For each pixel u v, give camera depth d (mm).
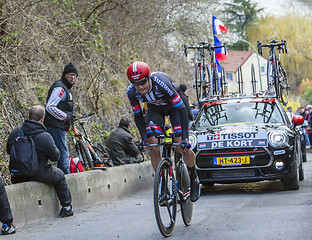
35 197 7207
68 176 8250
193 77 21453
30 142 7230
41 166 7352
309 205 6906
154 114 5906
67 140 11664
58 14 13219
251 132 8734
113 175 9578
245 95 10969
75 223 6914
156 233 5742
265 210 6777
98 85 13641
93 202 8758
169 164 5719
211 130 9078
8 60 11344
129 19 16047
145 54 18109
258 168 8586
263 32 67500
